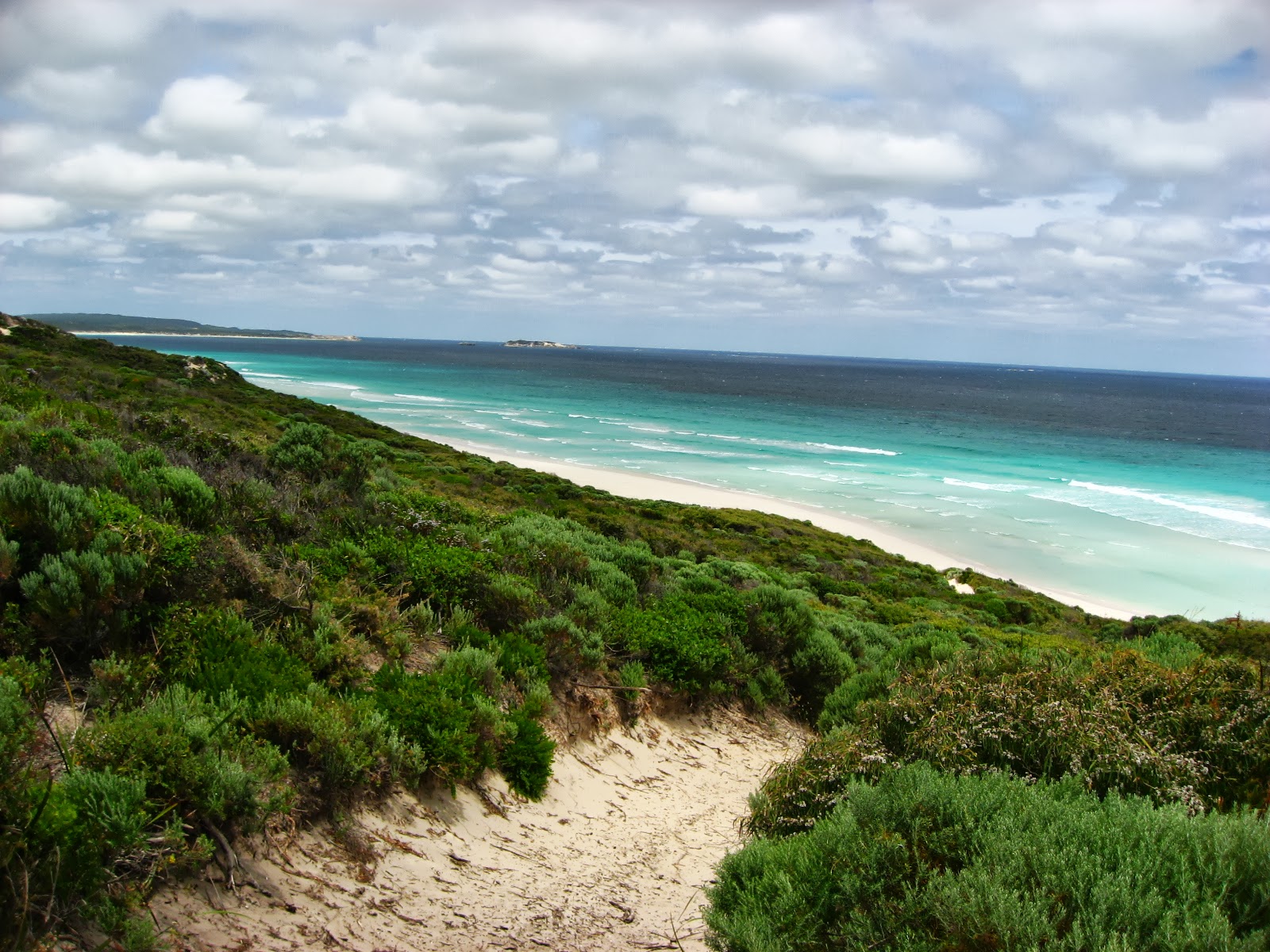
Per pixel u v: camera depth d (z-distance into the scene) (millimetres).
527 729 5602
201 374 48562
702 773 7152
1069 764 4141
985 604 25391
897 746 4754
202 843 3295
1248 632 18312
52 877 2771
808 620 10273
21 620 4449
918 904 2932
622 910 4441
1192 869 2873
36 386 18031
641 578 10992
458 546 8594
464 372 162750
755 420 89500
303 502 8312
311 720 4277
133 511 5469
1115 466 65688
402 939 3561
